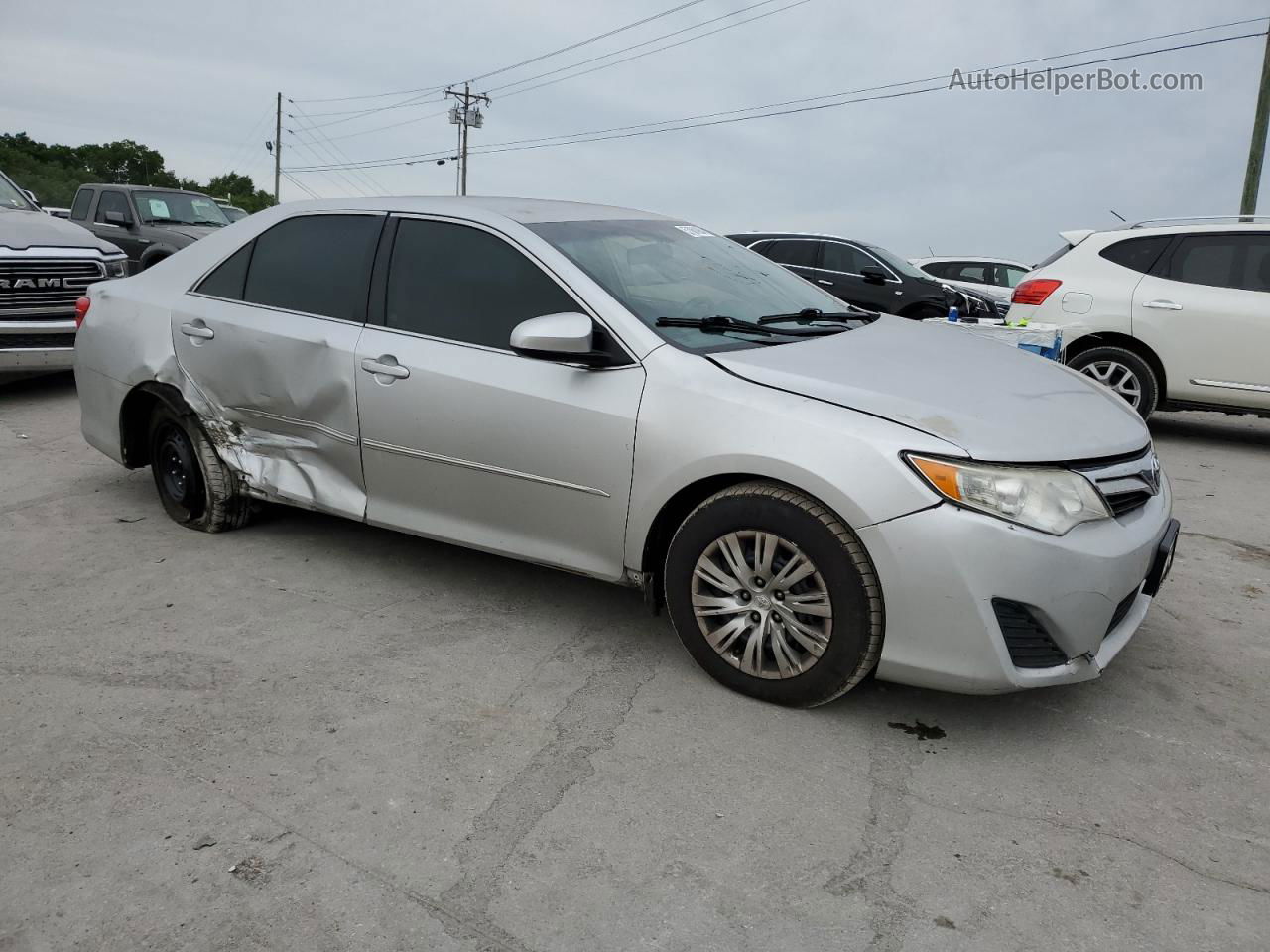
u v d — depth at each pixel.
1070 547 2.72
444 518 3.73
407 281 3.79
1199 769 2.81
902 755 2.85
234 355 4.18
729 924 2.16
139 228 13.25
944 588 2.71
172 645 3.46
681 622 3.21
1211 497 5.91
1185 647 3.63
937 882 2.31
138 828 2.45
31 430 6.76
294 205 4.29
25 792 2.59
